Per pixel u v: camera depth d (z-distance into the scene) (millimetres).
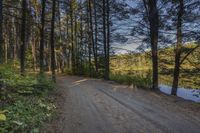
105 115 12484
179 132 10039
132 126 10703
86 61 46656
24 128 8695
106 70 33781
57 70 60688
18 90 13461
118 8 30766
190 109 14133
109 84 27141
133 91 21375
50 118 10883
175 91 21781
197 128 10594
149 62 28969
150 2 23281
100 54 40531
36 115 10453
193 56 20906
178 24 20812
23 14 23203
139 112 13242
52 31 27391
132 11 26500
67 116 11859
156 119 11875
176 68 21719
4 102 10820
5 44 52156
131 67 30641
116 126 10680
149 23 25406
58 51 59594
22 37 23062
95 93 19938
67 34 54406
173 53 23547
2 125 8211
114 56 36719
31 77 18672
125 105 15016
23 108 10656
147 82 25750
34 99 13117
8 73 14672
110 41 35188
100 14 40094
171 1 21375
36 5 44344
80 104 15070
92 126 10586
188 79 20891
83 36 49094
